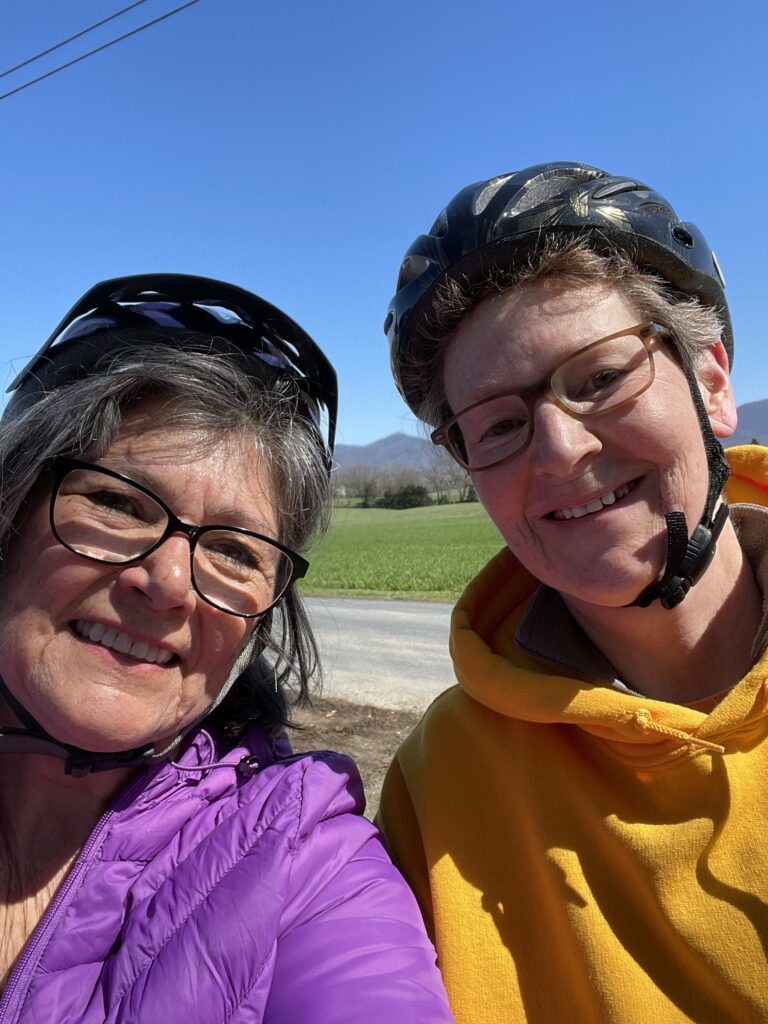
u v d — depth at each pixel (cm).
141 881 36
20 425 37
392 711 186
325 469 45
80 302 38
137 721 35
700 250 41
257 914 33
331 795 39
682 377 38
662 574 37
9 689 37
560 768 40
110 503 36
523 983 36
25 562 36
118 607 35
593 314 36
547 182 39
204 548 38
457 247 39
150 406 37
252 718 44
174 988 31
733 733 35
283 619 46
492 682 42
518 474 38
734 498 45
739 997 31
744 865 33
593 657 42
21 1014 32
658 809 36
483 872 40
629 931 35
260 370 41
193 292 40
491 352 38
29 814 39
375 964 33
